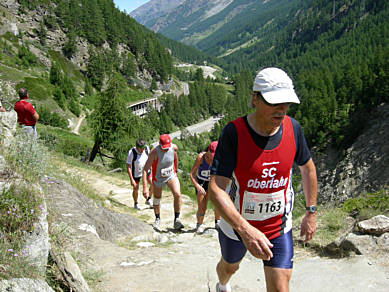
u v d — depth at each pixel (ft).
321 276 12.06
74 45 399.03
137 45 509.76
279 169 7.10
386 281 10.98
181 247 16.88
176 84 602.85
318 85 435.53
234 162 6.96
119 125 72.38
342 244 14.14
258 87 6.55
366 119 215.72
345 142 215.51
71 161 49.60
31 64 326.44
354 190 183.83
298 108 322.34
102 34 453.99
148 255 14.21
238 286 11.35
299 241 16.42
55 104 241.14
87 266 11.73
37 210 9.52
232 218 6.53
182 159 270.46
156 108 442.09
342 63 651.66
